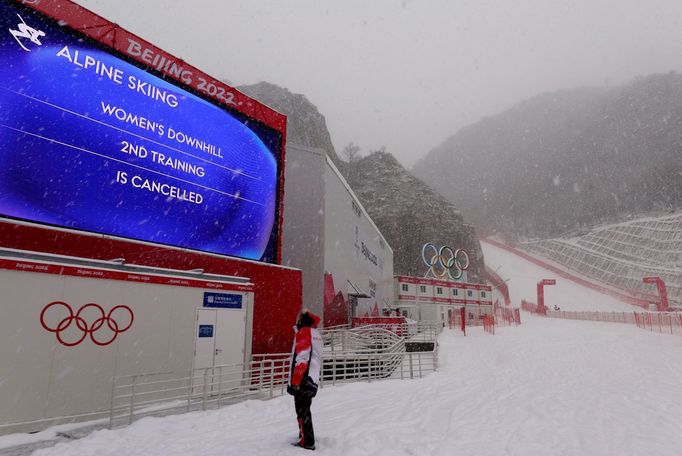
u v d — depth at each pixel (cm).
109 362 974
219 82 1694
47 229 1100
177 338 1123
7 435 780
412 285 5525
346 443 549
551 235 18938
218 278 1375
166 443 626
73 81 1248
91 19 1316
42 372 864
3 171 1072
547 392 1073
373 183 11188
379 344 1914
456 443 572
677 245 10544
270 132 1886
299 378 520
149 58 1460
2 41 1113
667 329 3475
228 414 841
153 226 1394
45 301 889
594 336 2938
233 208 1673
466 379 1384
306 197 2644
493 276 10550
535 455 526
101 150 1286
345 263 3061
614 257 11769
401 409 835
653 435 636
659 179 17675
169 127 1490
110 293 999
